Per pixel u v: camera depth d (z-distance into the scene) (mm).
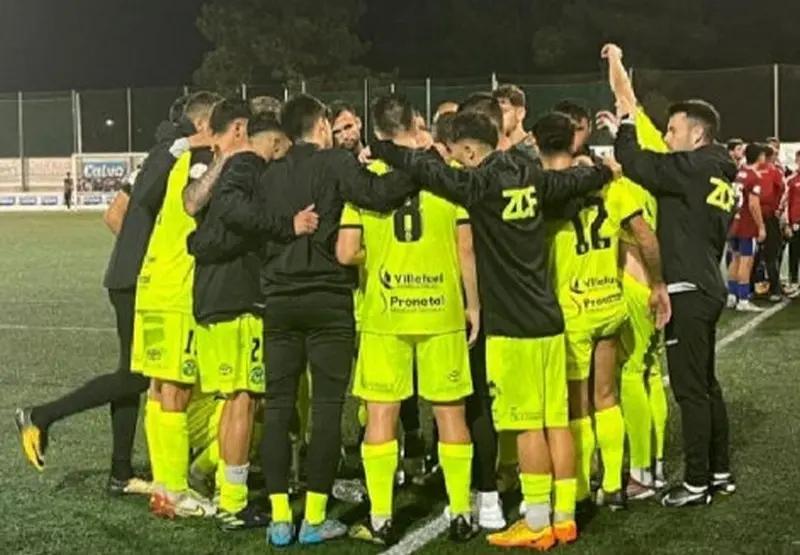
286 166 5441
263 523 5762
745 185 13406
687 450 6016
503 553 5371
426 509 6074
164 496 5961
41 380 9781
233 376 5578
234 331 5562
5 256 22125
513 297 5289
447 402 5434
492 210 5227
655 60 45156
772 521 5789
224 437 5711
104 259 21406
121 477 6379
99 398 6262
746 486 6402
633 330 6062
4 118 39625
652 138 6094
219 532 5703
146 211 6172
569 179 5379
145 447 7395
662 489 6316
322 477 5480
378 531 5469
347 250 5277
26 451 6191
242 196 5332
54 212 38094
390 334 5328
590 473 6215
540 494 5406
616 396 6117
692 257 5812
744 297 13656
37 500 6273
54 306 14688
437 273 5277
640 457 6172
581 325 5602
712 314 5863
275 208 5348
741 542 5488
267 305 5426
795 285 15828
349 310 5453
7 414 8469
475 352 5621
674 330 5906
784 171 15742
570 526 5488
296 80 42531
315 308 5371
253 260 5574
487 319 5352
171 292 5797
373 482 5469
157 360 5809
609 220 5613
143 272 5879
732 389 9008
